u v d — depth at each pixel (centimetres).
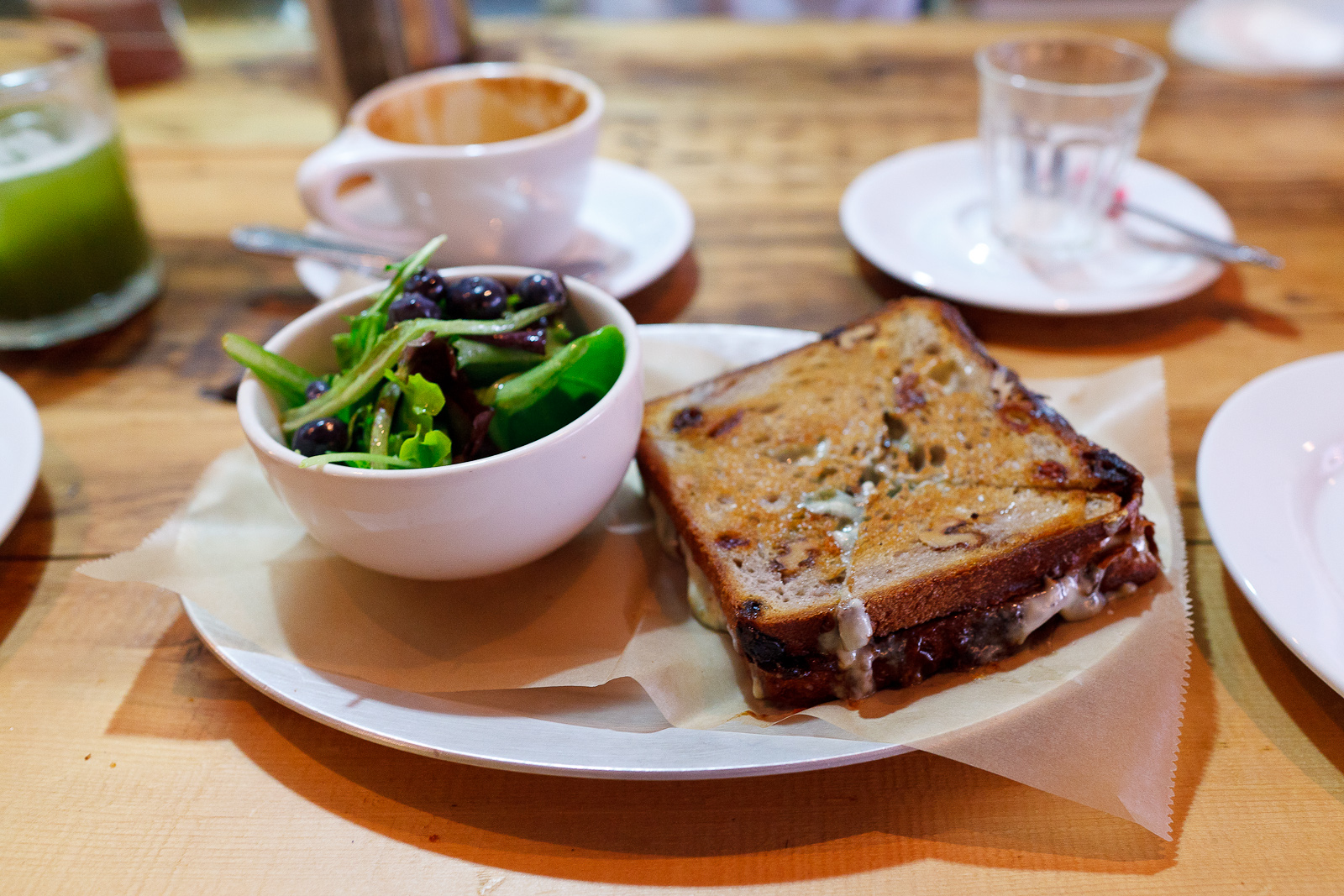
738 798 28
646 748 27
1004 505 31
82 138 42
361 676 29
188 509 33
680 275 46
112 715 30
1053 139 46
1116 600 30
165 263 48
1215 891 26
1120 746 27
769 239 48
